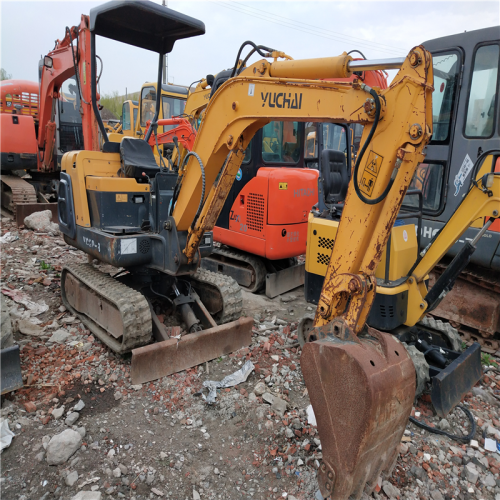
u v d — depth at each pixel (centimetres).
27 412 302
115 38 416
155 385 342
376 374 205
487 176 300
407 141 219
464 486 258
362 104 232
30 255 638
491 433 306
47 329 423
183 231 380
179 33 417
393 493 243
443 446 290
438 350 370
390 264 345
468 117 425
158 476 254
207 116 334
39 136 862
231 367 375
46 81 771
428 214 465
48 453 256
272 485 250
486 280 428
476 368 359
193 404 323
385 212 230
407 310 348
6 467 254
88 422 296
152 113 990
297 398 336
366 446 208
